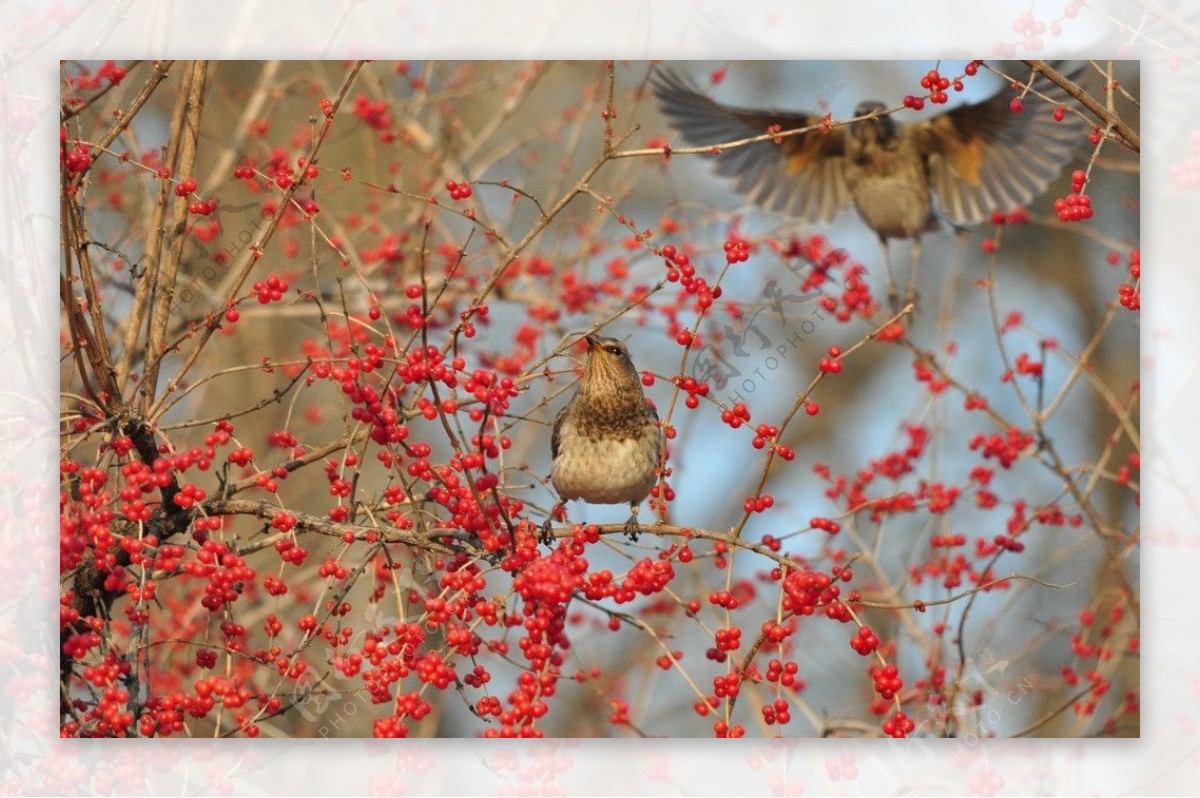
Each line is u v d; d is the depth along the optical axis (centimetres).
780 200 1113
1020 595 975
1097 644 1006
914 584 985
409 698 614
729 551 743
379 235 1128
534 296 1067
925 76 728
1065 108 775
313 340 1085
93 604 725
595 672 910
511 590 630
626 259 1095
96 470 652
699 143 1107
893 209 1069
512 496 797
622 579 648
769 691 1107
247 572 642
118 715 602
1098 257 1325
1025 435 984
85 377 673
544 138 1257
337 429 1138
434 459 1176
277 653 685
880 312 1155
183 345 1027
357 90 1165
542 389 1023
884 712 900
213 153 1065
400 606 634
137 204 938
